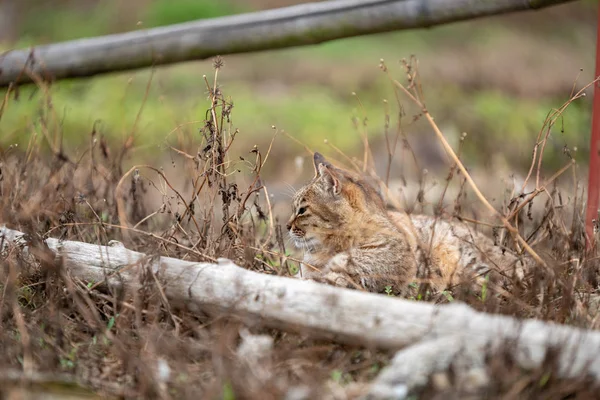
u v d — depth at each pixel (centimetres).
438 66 3180
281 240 1061
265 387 673
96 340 807
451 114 2583
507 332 702
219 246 952
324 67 3131
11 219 1009
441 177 1992
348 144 2312
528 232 1184
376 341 735
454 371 691
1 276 885
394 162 2175
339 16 1220
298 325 761
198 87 2711
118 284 863
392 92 2833
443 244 1024
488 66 3191
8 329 820
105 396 717
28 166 1187
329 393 690
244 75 3019
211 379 728
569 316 819
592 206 1092
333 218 1064
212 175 984
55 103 2183
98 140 1360
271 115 2495
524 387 691
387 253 1005
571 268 981
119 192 1063
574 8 4091
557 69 3231
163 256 891
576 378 687
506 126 2514
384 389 680
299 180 1972
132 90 2516
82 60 1309
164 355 769
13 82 1284
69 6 3400
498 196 1623
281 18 1244
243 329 787
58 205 1063
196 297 815
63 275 837
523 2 1141
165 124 2131
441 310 726
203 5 3309
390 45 3581
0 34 3045
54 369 751
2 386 709
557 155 1992
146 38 1291
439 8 1174
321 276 984
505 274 926
